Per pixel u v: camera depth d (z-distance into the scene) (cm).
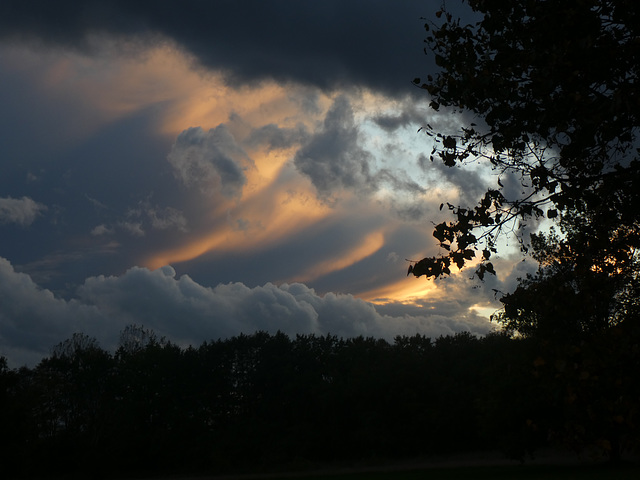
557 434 648
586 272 654
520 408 4944
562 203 714
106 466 9169
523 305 679
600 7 689
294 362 10394
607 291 649
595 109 652
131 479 9219
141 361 10194
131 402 9825
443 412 8406
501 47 748
